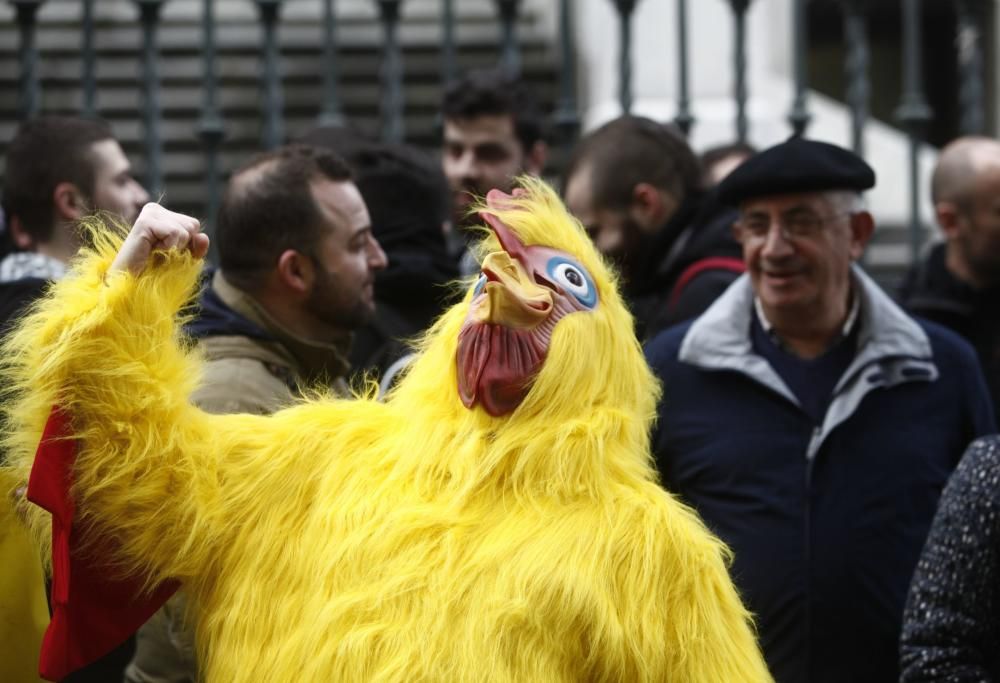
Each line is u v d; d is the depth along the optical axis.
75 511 5.34
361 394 6.24
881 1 24.14
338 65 17.72
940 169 10.25
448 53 12.37
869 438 7.75
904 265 16.11
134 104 17.06
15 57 17.12
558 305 5.34
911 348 7.91
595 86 17.19
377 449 5.47
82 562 5.41
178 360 5.46
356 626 5.11
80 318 5.29
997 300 10.07
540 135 10.95
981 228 10.02
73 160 8.89
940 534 6.66
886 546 7.55
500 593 5.07
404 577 5.11
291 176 7.31
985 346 9.94
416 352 6.30
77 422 5.30
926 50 24.69
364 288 7.46
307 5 19.17
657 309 9.36
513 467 5.26
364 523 5.26
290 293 7.30
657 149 9.57
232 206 7.33
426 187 9.02
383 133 12.76
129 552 5.36
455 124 10.70
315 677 5.09
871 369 7.83
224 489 5.43
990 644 6.56
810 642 7.47
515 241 5.36
